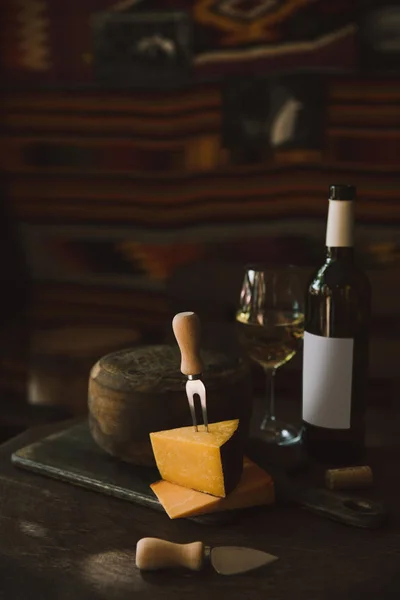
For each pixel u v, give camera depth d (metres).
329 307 0.95
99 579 0.71
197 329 0.85
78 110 2.08
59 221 2.16
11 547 0.77
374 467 0.96
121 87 2.04
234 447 0.83
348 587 0.70
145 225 2.10
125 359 0.94
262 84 1.94
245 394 0.93
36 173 2.14
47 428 1.12
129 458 0.90
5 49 2.08
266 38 1.92
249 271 1.02
